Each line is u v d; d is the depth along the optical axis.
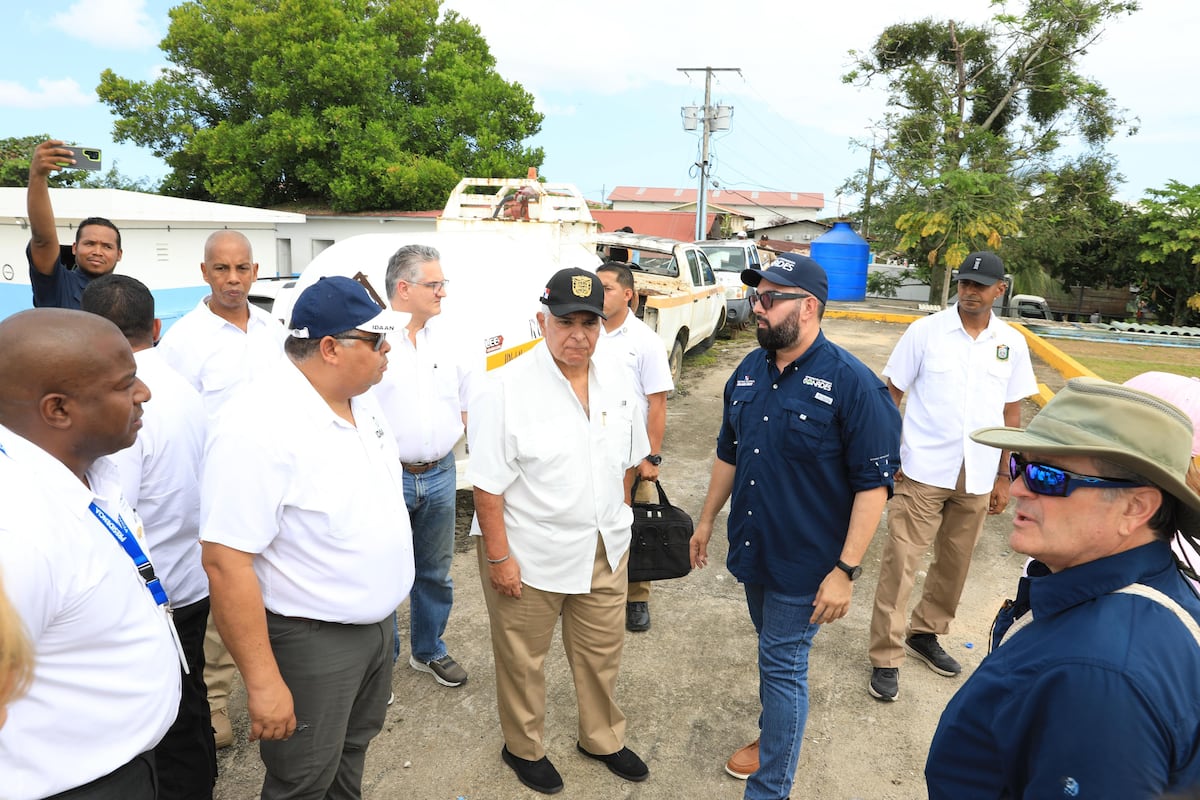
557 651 3.96
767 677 2.75
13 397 1.50
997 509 3.81
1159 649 1.14
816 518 2.65
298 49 23.31
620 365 2.94
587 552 2.79
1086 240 24.80
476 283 5.01
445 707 3.45
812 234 49.59
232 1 25.12
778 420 2.67
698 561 3.21
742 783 3.03
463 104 25.00
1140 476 1.26
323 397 2.14
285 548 2.08
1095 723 1.11
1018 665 1.27
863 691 3.66
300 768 2.20
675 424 8.32
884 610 3.56
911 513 3.56
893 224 25.23
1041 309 24.14
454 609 4.34
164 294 12.92
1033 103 27.91
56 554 1.43
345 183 23.62
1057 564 1.36
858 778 3.08
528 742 2.94
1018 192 23.30
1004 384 3.57
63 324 1.54
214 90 26.23
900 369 3.76
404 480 3.32
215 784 2.91
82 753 1.53
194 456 2.51
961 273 3.51
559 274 2.64
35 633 1.39
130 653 1.61
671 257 11.11
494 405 2.72
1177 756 1.10
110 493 1.72
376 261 4.98
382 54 25.05
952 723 1.38
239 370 3.34
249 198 25.09
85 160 3.58
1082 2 25.58
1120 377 11.95
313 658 2.14
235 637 1.98
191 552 2.51
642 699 3.57
